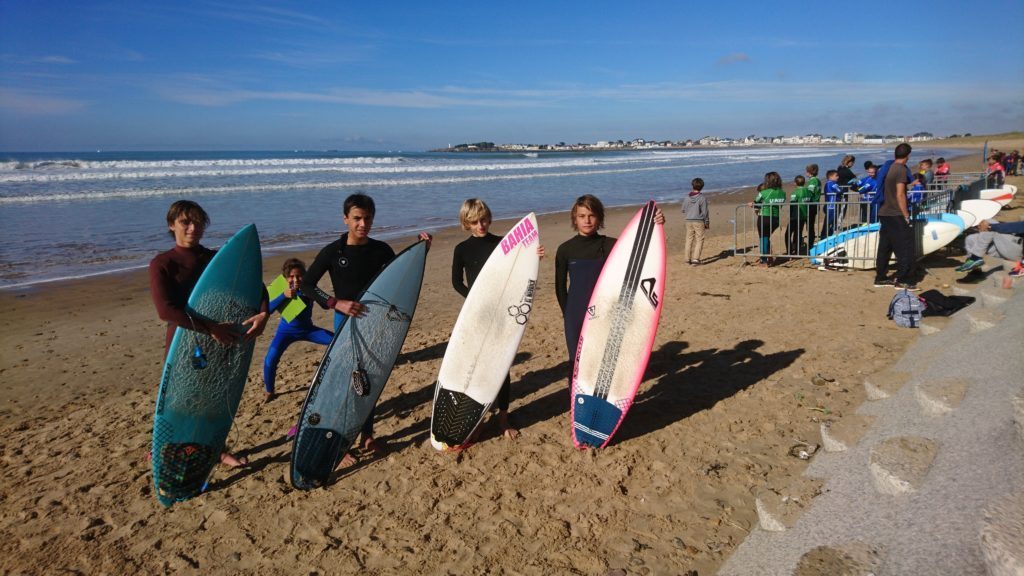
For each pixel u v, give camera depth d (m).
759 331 6.06
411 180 32.12
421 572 2.73
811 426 3.92
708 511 3.07
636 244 3.97
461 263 4.20
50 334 6.96
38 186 24.09
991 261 7.88
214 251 3.61
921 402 3.30
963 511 2.11
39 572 2.80
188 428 3.39
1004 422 2.61
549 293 8.58
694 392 4.62
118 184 25.42
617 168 49.41
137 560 2.88
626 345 3.84
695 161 67.44
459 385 3.86
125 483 3.59
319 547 2.94
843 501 2.67
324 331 4.84
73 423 4.51
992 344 3.85
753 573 2.44
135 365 5.90
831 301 7.07
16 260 11.16
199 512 3.28
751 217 17.38
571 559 2.76
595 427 3.76
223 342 3.41
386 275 3.97
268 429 4.29
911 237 7.34
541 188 28.78
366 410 3.78
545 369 5.34
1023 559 1.60
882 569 2.05
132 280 9.73
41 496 3.46
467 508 3.21
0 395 5.11
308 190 25.14
